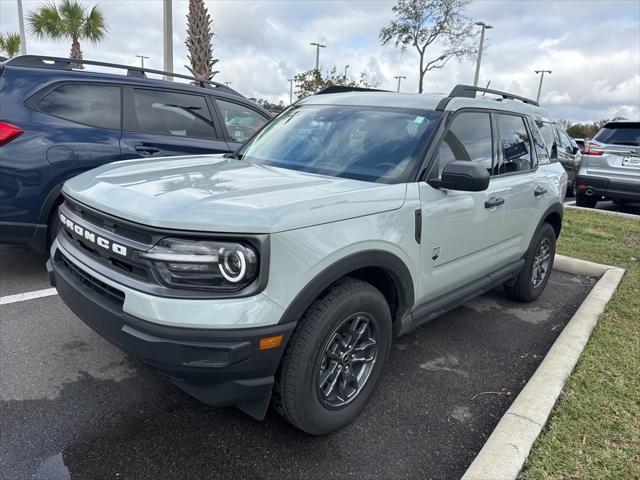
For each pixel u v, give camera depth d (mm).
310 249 2182
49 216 4289
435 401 3012
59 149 4273
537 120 4609
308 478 2314
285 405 2348
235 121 5785
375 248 2500
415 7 21375
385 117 3330
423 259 2928
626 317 4156
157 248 2064
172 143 5078
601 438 2527
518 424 2543
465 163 2773
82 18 19969
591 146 9875
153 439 2508
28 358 3201
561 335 3637
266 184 2607
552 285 5371
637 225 8469
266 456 2436
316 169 3143
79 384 2947
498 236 3771
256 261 2043
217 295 2029
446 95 3479
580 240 7137
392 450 2543
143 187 2457
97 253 2410
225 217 2045
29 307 3934
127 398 2836
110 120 4719
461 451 2572
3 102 4113
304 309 2209
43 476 2225
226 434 2574
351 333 2580
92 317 2338
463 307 4590
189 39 11641
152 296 2045
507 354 3689
